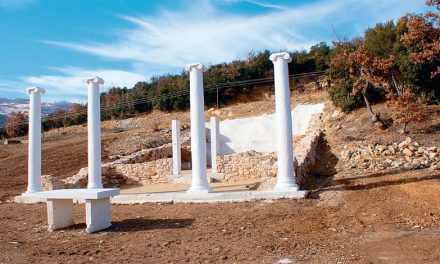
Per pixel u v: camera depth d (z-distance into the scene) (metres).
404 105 21.56
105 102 59.59
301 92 49.12
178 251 9.08
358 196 13.92
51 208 12.00
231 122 37.75
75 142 39.03
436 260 7.59
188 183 22.44
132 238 10.48
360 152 20.36
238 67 54.16
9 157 34.28
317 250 8.77
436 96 26.34
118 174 24.27
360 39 37.59
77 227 12.26
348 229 10.45
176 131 23.70
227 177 21.48
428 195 13.09
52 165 30.70
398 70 26.53
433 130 21.48
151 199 16.05
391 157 18.75
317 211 12.59
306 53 54.34
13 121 57.62
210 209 13.89
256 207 13.65
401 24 29.11
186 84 53.50
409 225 10.46
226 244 9.50
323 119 30.52
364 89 24.75
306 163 18.78
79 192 11.62
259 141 35.84
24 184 25.62
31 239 10.86
